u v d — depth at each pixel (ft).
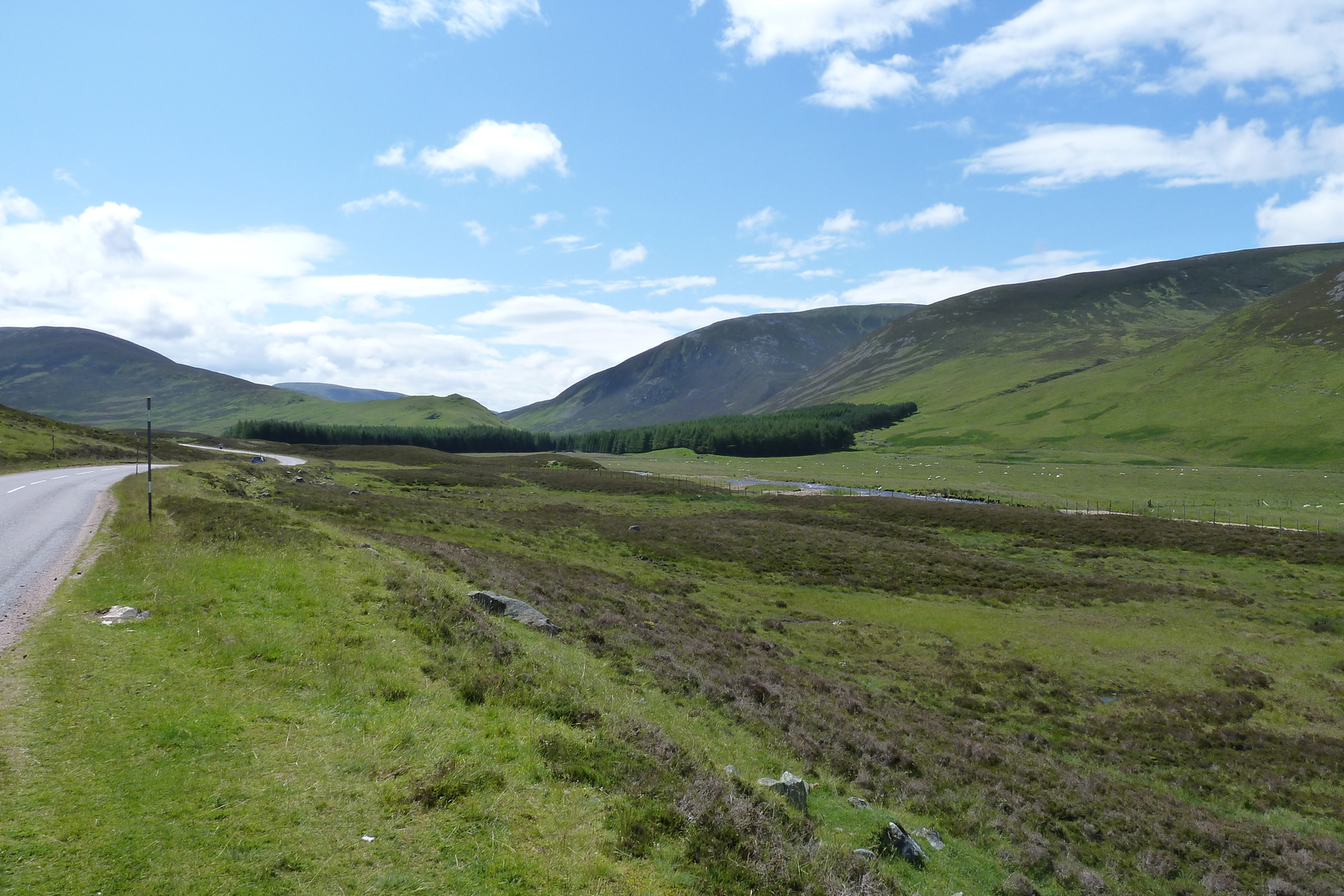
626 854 33.73
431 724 43.37
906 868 49.47
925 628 142.51
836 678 106.73
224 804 32.68
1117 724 102.99
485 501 282.15
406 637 58.03
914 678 113.70
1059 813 72.43
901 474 513.45
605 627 95.81
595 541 207.41
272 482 223.51
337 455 508.53
